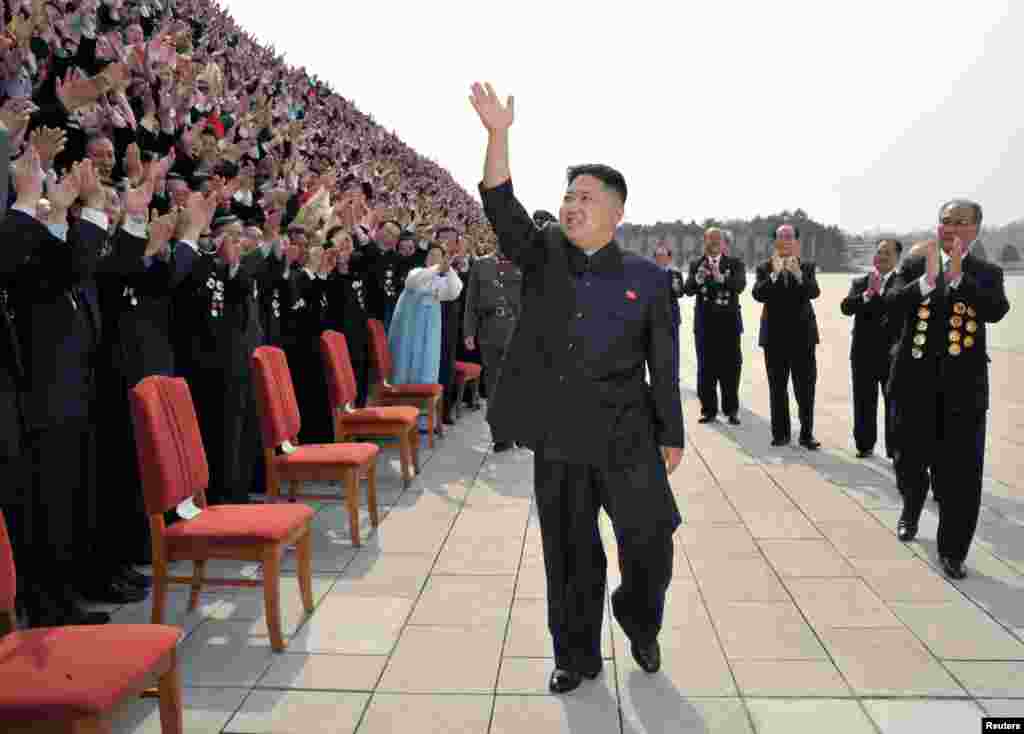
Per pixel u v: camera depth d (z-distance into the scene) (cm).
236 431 474
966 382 400
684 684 298
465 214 2205
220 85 808
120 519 388
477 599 380
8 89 425
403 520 508
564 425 280
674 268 860
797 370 702
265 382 445
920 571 413
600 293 280
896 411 439
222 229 464
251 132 774
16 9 472
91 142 386
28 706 192
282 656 321
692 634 341
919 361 416
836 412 897
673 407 280
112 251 359
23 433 309
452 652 325
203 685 297
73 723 192
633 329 280
